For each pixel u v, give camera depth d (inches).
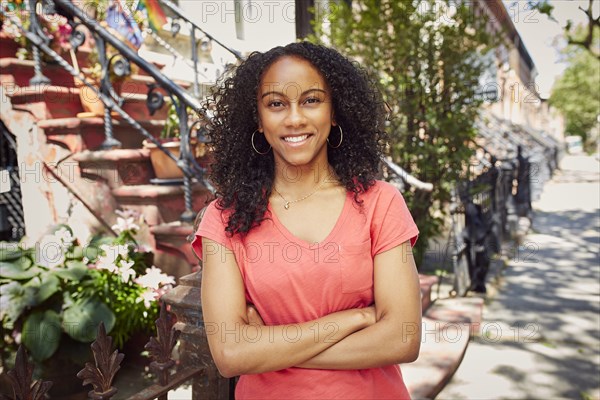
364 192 53.9
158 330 64.9
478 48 197.5
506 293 192.4
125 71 135.5
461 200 189.8
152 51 188.5
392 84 182.7
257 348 49.9
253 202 52.7
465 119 188.2
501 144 401.1
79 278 112.7
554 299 184.1
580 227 338.0
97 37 131.0
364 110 55.9
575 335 150.7
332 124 56.1
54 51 146.3
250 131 56.7
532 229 334.0
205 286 53.3
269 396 51.8
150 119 169.0
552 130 1167.6
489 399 114.3
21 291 108.0
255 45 208.7
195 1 200.4
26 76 143.8
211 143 59.8
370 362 50.6
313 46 53.9
